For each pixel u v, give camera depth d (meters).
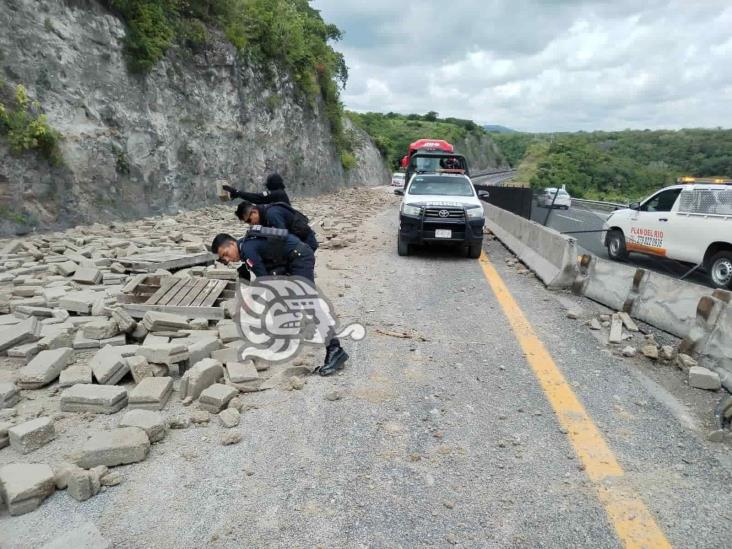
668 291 5.95
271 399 4.20
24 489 2.84
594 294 7.25
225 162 19.94
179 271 7.44
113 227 12.09
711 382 4.48
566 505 3.01
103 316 5.73
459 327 6.09
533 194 15.35
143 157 14.90
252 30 23.12
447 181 11.72
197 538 2.69
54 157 11.46
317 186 33.19
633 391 4.46
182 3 17.92
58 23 12.31
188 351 4.55
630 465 3.40
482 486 3.17
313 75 32.22
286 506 2.95
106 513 2.86
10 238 10.21
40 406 3.97
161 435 3.57
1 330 4.99
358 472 3.28
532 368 4.91
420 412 4.05
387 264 9.84
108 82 13.72
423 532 2.78
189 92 17.72
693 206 9.48
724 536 2.78
